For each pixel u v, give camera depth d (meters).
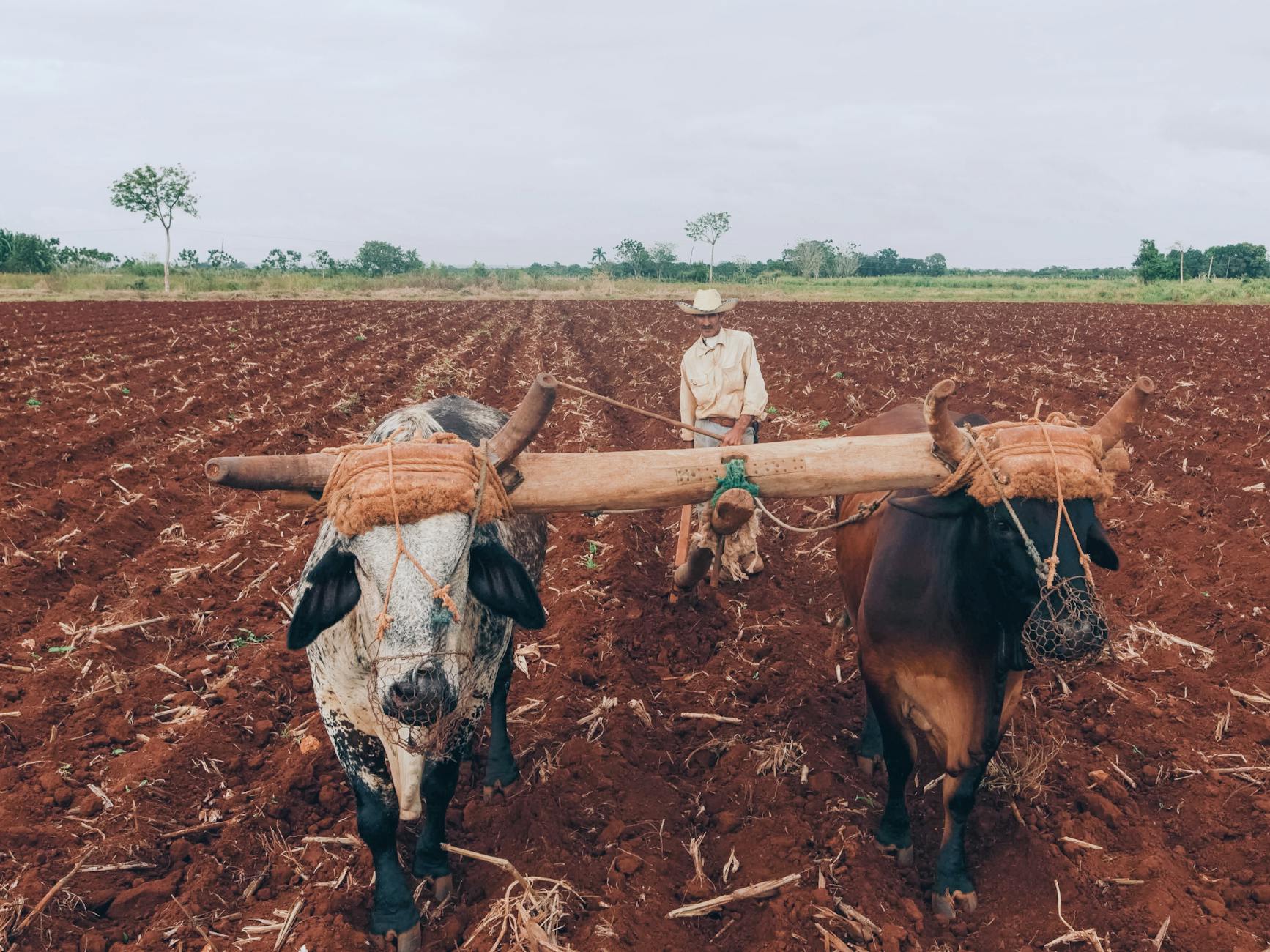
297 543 8.79
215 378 17.42
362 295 58.91
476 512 3.39
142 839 4.69
